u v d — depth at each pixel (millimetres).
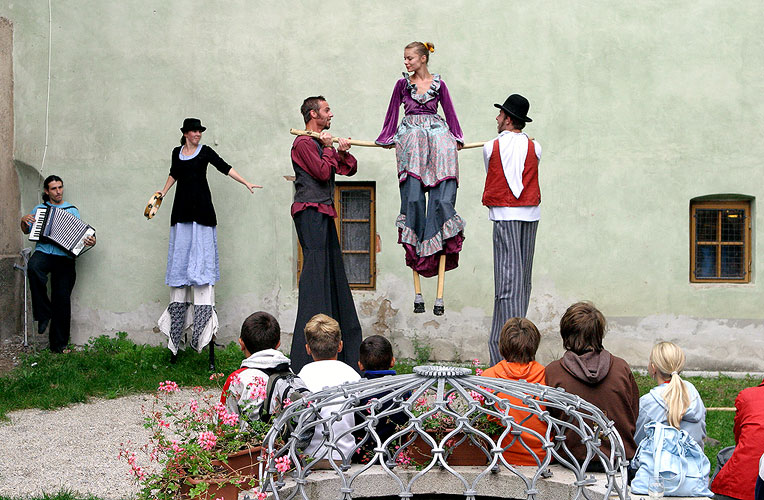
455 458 4258
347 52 9531
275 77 9617
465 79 9469
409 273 9453
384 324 9484
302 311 6203
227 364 9141
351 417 4211
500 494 4141
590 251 9383
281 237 9617
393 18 9492
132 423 7180
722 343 9297
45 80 9945
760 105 9297
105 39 9828
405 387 3779
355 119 9531
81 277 9859
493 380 3953
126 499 5289
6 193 9945
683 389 4328
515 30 9422
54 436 6789
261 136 9641
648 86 9352
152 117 9789
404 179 6023
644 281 9352
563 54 9391
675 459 4145
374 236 9609
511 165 6055
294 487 3885
